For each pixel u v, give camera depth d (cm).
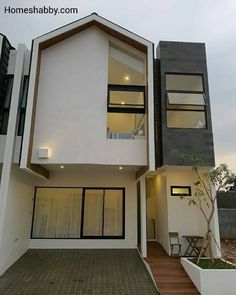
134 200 900
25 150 639
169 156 710
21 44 731
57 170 876
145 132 730
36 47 720
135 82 863
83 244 860
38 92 726
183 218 807
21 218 757
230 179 602
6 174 635
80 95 732
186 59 792
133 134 739
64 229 874
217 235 699
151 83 723
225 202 1387
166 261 696
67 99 726
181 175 841
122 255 782
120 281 576
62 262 705
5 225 626
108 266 677
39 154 674
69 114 714
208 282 524
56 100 723
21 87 716
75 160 686
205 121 759
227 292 521
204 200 751
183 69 781
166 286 548
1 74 712
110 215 895
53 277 591
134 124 844
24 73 747
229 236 1159
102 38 791
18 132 692
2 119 710
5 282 556
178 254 764
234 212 1185
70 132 702
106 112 725
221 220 1179
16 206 706
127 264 696
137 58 809
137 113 741
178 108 761
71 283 558
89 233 876
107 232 880
